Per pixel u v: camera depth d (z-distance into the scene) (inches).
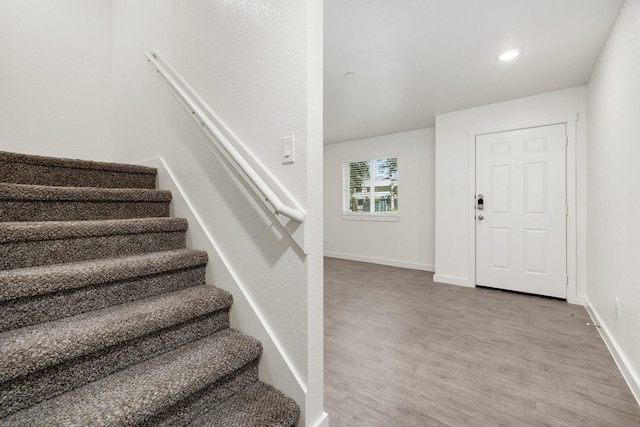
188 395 38.8
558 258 121.0
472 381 64.8
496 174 134.0
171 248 64.3
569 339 85.2
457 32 78.2
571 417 53.8
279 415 42.1
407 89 116.2
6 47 83.2
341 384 63.7
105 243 54.7
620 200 71.7
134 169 73.3
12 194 50.9
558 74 103.7
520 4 67.2
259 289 50.6
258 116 49.1
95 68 98.8
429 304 116.4
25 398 33.6
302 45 42.7
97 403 34.3
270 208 46.6
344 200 217.5
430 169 176.1
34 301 40.7
